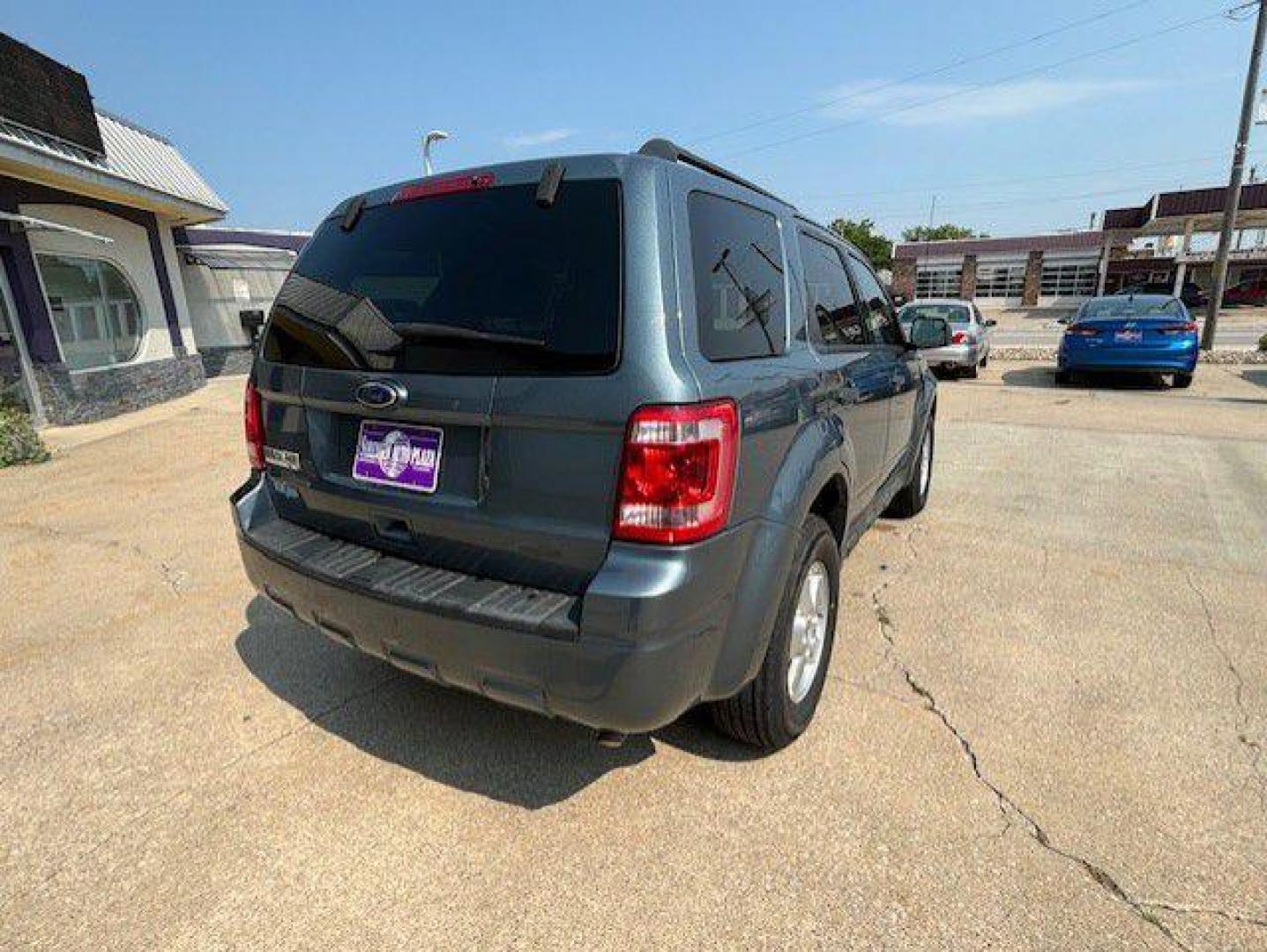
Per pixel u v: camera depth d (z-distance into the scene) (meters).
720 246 2.19
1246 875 1.97
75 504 5.70
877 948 1.79
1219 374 12.82
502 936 1.85
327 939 1.85
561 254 1.96
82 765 2.54
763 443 2.09
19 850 2.17
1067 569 4.07
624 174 1.97
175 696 2.96
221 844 2.17
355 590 2.12
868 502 3.46
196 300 15.93
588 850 2.12
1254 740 2.54
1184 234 32.81
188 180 13.41
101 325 10.94
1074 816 2.20
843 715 2.72
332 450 2.39
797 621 2.46
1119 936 1.80
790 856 2.08
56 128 9.87
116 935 1.88
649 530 1.80
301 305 2.46
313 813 2.29
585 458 1.85
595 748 2.57
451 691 2.97
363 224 2.40
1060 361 11.64
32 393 9.22
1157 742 2.54
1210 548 4.35
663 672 1.83
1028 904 1.90
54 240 9.94
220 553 4.57
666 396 1.78
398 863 2.09
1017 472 6.25
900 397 3.85
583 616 1.80
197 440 8.29
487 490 2.00
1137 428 8.11
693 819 2.23
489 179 2.15
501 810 2.29
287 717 2.81
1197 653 3.13
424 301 2.12
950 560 4.23
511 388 1.90
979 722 2.67
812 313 2.81
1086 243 40.22
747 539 2.04
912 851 2.08
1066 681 2.93
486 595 1.98
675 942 1.82
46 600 3.89
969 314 13.42
